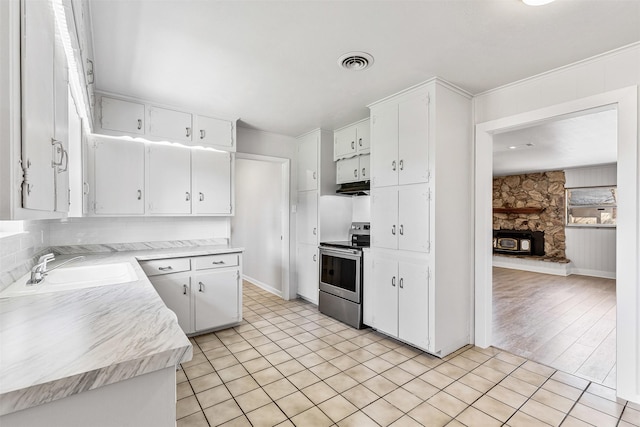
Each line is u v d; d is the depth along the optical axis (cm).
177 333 96
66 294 140
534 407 197
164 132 307
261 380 228
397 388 218
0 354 80
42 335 93
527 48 208
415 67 236
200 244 354
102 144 279
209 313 312
